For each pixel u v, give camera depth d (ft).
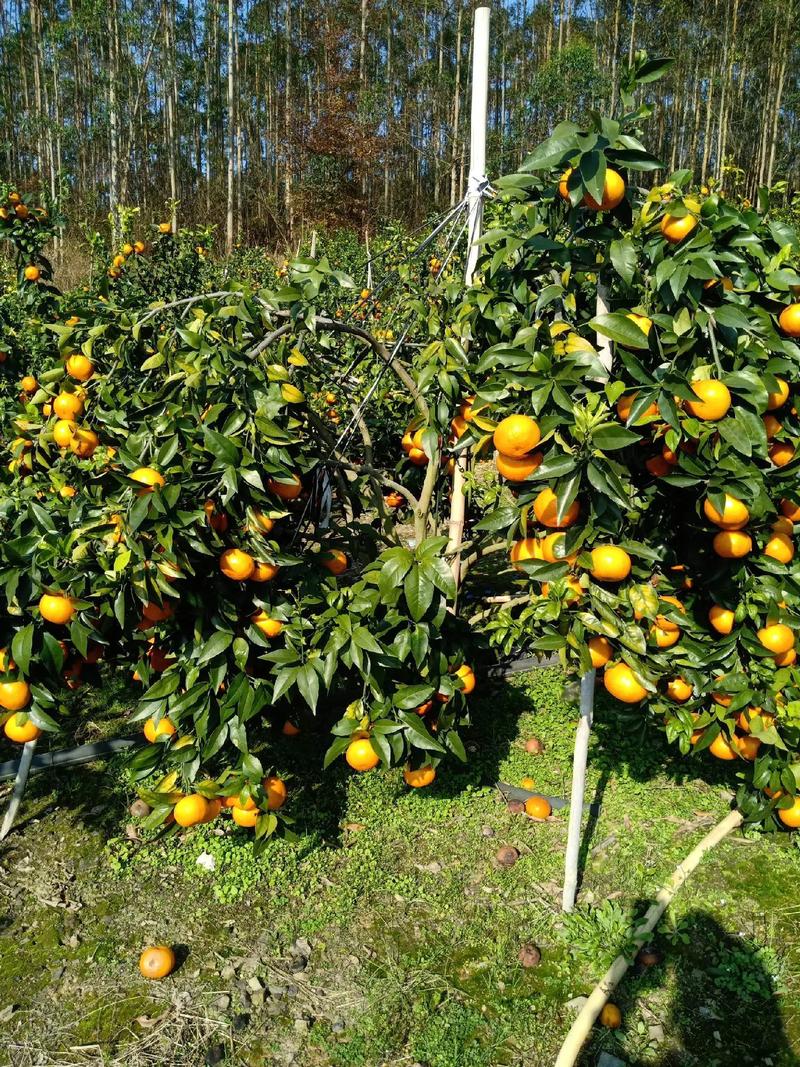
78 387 9.35
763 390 7.19
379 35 106.42
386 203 94.94
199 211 88.17
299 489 8.91
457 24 101.50
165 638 9.04
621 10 99.55
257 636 8.74
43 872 9.90
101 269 23.63
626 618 7.48
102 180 98.58
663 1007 8.21
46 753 11.84
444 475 12.14
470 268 11.10
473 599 14.71
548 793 11.35
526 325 8.55
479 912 9.32
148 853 10.21
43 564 7.69
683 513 8.79
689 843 10.36
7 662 8.00
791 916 9.25
